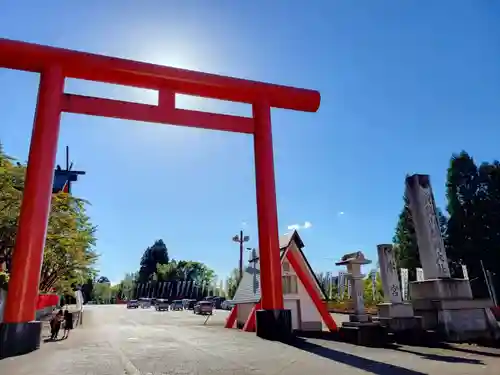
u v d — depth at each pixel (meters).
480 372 8.12
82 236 27.88
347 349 11.66
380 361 9.48
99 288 118.31
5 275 20.31
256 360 9.65
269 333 14.31
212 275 104.31
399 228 39.19
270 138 16.41
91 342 13.82
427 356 10.25
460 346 12.27
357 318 13.80
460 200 34.66
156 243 114.81
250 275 22.89
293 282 20.23
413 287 15.31
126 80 15.17
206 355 10.46
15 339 10.93
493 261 32.16
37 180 12.55
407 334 13.26
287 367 8.73
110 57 14.62
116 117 14.81
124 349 11.70
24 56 13.58
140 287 108.88
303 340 14.05
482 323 13.95
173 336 15.89
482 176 34.44
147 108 15.30
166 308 60.06
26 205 12.27
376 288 40.16
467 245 33.09
